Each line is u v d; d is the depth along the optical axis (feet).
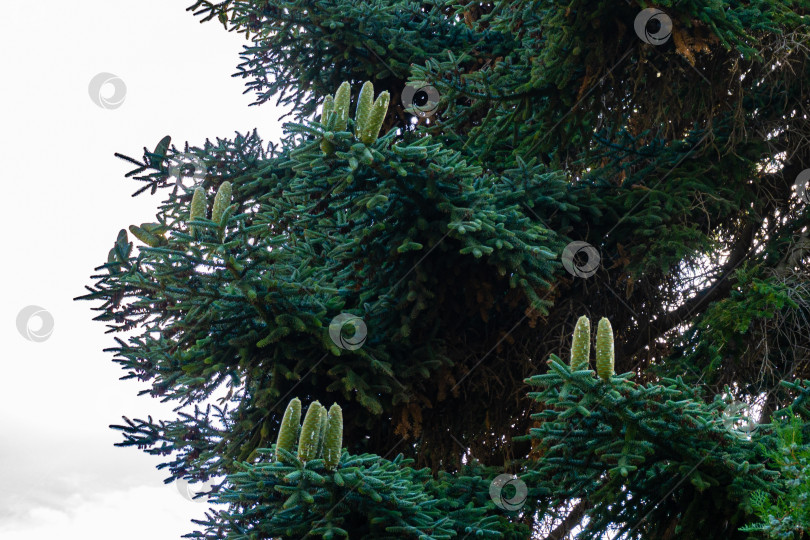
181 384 19.04
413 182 16.87
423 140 16.70
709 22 16.63
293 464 11.94
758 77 21.18
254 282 16.28
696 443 12.32
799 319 19.93
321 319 17.49
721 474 12.50
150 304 17.88
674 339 23.54
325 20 23.44
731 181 21.36
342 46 24.48
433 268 18.60
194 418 19.98
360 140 15.25
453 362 19.52
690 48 17.63
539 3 19.44
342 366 17.88
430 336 19.58
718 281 23.75
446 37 26.32
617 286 22.70
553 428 12.48
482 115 25.31
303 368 18.06
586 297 22.84
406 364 19.11
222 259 15.89
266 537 14.21
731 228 23.16
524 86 19.77
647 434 12.21
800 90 21.58
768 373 19.48
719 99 21.36
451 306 19.90
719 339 18.03
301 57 25.31
